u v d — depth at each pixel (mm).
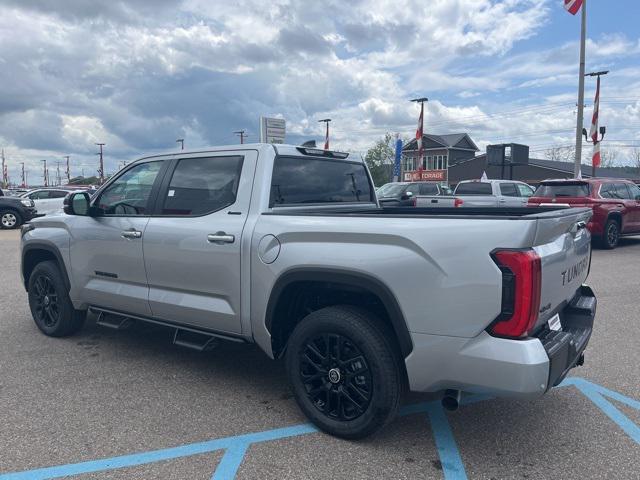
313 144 4586
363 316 3215
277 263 3473
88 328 5781
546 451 3213
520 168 56719
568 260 3303
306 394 3455
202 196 4059
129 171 4660
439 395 4070
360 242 3164
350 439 3307
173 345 5223
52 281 5230
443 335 2898
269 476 2926
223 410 3760
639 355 4965
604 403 3910
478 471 2988
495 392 2791
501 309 2732
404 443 3303
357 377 3260
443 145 62125
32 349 5059
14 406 3791
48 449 3197
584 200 12562
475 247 2795
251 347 5188
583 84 22438
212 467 3012
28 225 5508
